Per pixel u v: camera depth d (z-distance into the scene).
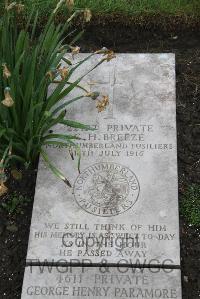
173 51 2.17
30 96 1.74
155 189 1.74
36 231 1.69
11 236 1.79
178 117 1.97
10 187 1.87
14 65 1.81
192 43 2.20
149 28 2.23
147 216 1.69
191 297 1.65
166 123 1.85
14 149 1.83
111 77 1.96
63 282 1.61
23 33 1.77
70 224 1.69
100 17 2.21
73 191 1.75
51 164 1.79
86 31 2.23
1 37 1.79
